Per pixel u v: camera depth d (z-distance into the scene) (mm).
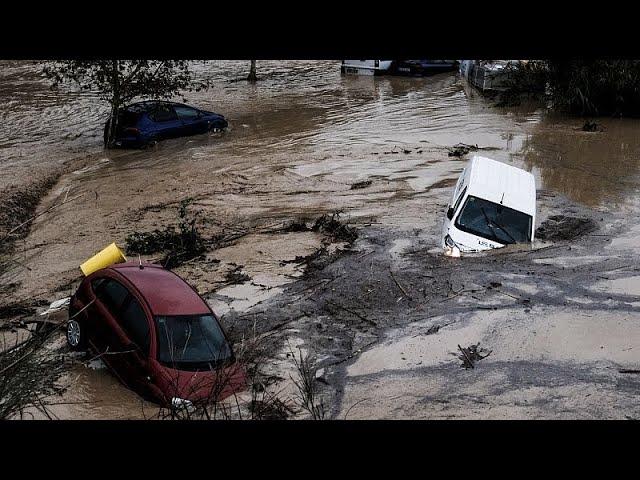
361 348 11500
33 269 14695
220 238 16672
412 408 9742
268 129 27188
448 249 15156
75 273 14508
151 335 10133
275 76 37781
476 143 25297
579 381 10352
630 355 11000
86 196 19578
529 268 14344
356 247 15898
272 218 18047
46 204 19047
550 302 12805
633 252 15297
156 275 11250
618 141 25609
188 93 33094
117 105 24922
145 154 23844
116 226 17359
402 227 17203
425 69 38250
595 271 14164
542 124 28203
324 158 23406
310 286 13859
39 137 25594
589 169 22266
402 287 13609
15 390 7477
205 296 13477
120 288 10938
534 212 15734
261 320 12477
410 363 10992
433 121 28578
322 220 17344
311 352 11414
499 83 33438
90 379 10461
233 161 23078
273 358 11211
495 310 12539
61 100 30672
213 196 19750
